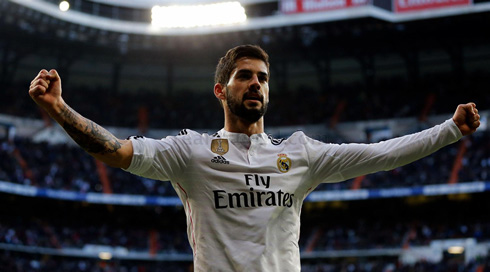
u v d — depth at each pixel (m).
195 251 3.15
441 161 36.97
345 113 42.91
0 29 39.31
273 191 3.17
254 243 3.05
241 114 3.33
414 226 37.53
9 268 32.72
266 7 40.16
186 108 44.72
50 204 38.88
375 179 37.06
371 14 36.81
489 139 37.75
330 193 36.94
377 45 42.41
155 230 39.81
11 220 37.16
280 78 45.72
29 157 37.19
